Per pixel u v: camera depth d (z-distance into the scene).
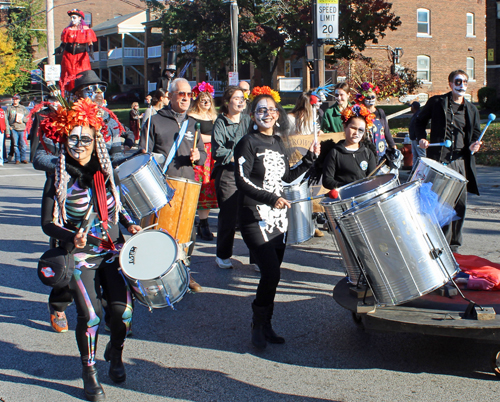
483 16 38.22
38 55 54.84
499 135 16.09
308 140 7.46
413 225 3.66
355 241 3.72
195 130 6.08
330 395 3.68
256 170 4.36
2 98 22.33
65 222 3.56
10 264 6.82
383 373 3.98
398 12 35.53
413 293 3.69
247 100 6.87
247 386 3.83
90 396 3.64
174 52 18.45
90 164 3.56
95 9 66.00
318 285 5.91
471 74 38.41
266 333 4.52
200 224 7.99
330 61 28.84
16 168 16.94
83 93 5.05
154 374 4.02
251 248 4.41
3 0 51.84
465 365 4.07
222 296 5.68
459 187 4.70
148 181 4.78
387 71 29.39
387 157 7.08
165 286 3.59
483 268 4.52
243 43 31.98
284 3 28.77
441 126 6.46
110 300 3.65
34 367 4.15
